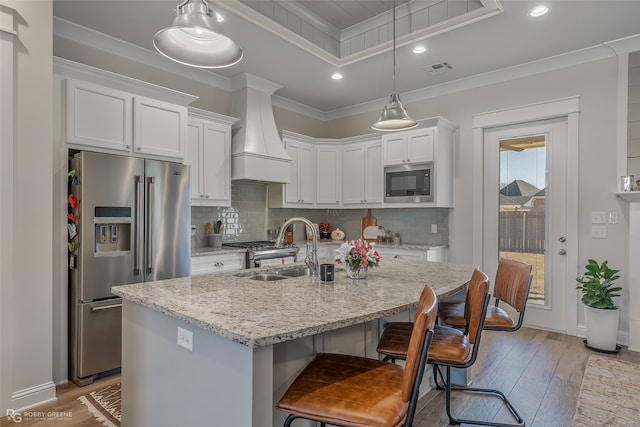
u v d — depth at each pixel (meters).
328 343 1.66
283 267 2.56
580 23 3.04
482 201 4.22
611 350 3.13
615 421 2.10
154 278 2.93
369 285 1.91
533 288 3.90
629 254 3.27
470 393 2.43
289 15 3.52
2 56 2.09
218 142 3.96
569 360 2.97
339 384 1.27
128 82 2.91
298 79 4.30
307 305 1.46
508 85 4.02
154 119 3.11
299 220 2.19
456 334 1.83
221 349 1.21
